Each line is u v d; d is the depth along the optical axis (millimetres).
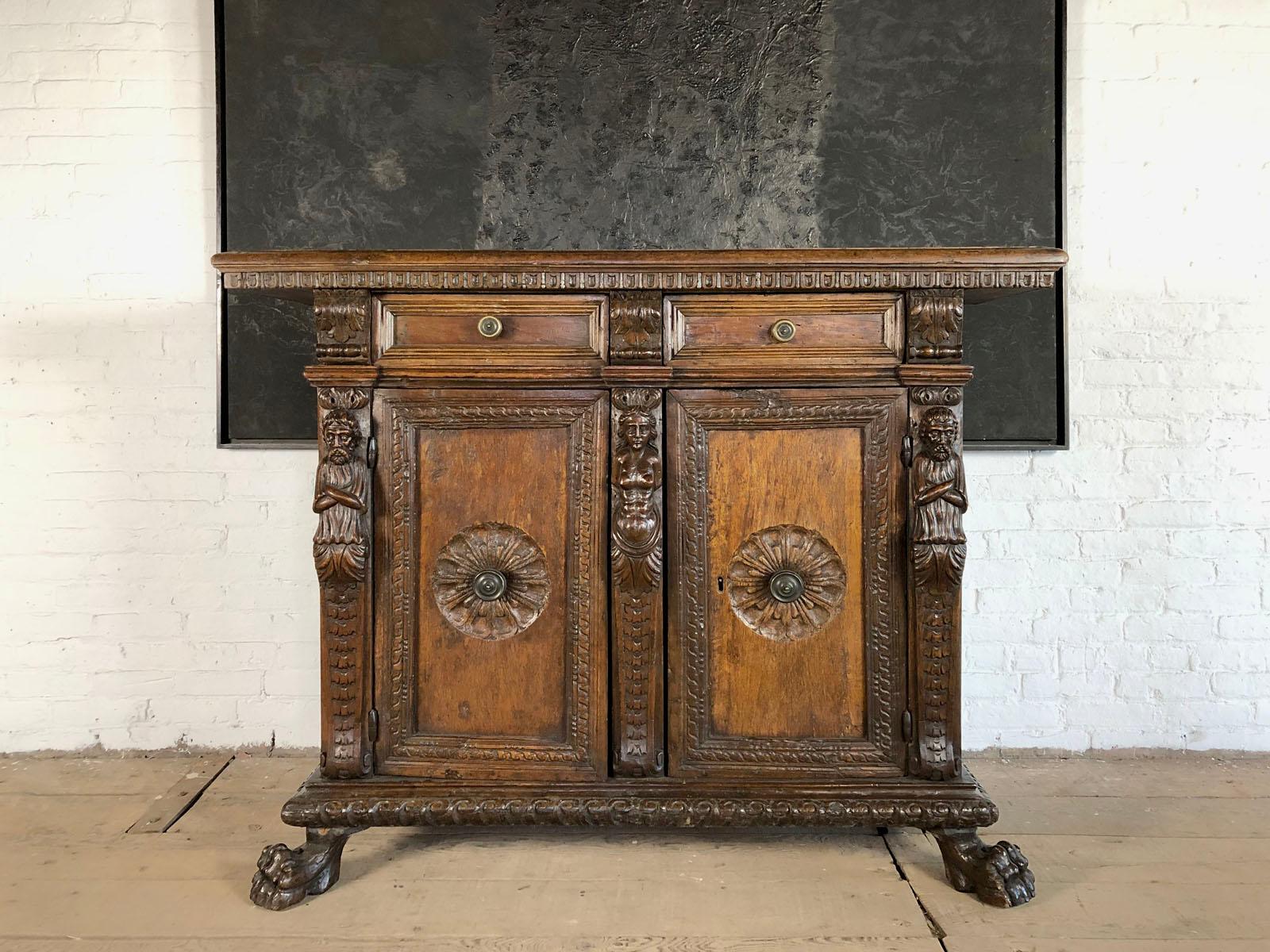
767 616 1966
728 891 1937
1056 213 2564
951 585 1923
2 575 2637
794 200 2576
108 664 2660
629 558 1925
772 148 2566
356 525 1928
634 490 1918
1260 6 2588
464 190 2580
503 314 1948
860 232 2574
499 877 1993
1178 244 2605
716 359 1948
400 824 1929
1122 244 2609
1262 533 2629
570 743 1966
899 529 1946
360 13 2555
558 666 1971
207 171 2629
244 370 2611
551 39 2559
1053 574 2648
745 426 1951
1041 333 2590
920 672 1937
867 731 1960
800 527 1956
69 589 2646
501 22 2557
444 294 1947
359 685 1958
